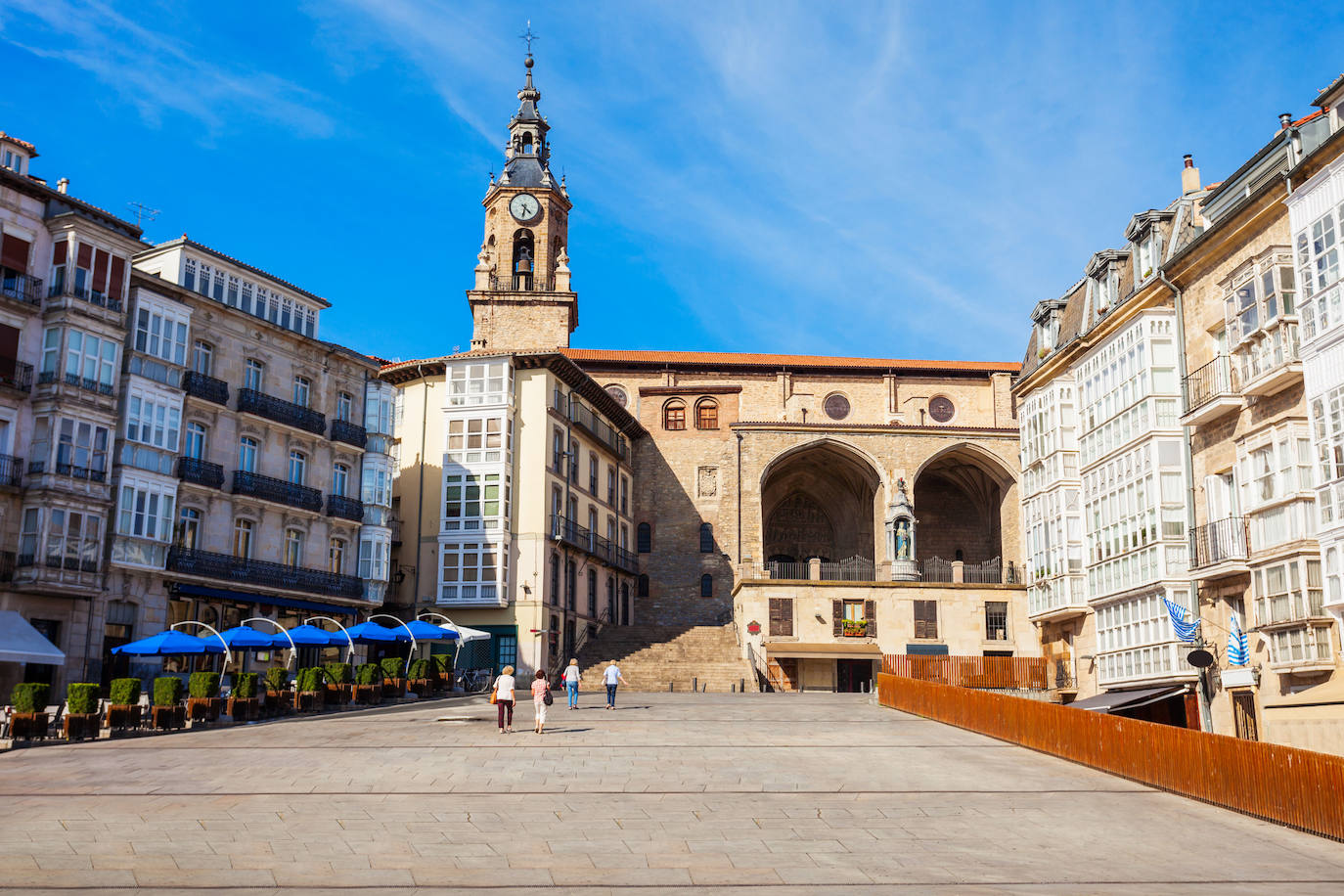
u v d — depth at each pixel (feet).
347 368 157.58
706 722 96.17
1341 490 75.51
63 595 113.60
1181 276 100.37
